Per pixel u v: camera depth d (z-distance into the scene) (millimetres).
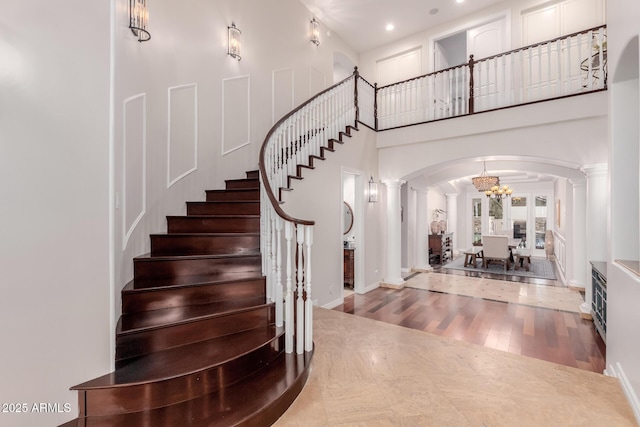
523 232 10750
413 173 5590
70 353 1578
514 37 5496
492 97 5195
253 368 2014
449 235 9820
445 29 6230
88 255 1665
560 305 4637
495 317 4121
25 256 1460
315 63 5949
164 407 1653
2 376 1401
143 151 2701
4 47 1421
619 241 2410
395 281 5859
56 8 1571
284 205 3711
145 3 2580
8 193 1421
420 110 5605
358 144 5273
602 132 3861
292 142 3920
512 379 2209
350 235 6160
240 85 4426
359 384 2129
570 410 1851
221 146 4094
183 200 3479
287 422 1729
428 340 2898
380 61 7129
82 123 1663
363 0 5539
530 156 4332
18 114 1452
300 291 2260
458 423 1730
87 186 1675
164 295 2242
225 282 2455
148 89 2830
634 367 1899
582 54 4887
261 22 4805
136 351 1880
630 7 1946
